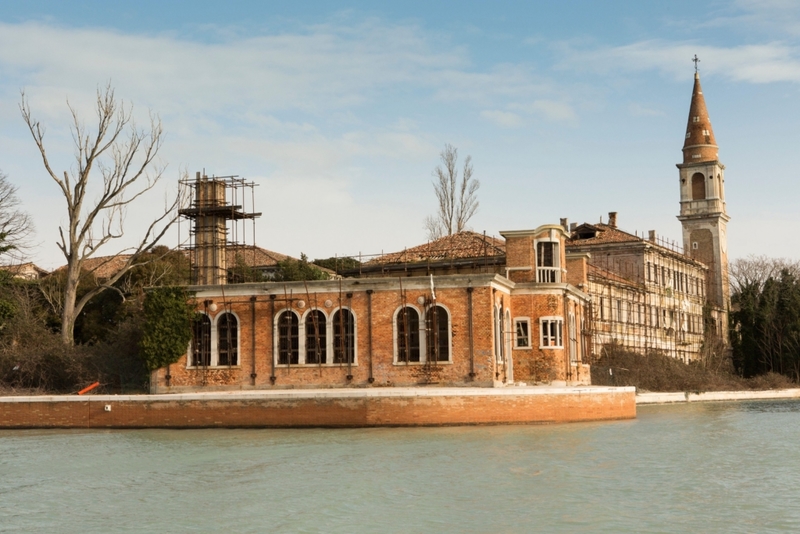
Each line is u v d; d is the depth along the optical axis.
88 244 64.56
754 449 36.97
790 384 97.12
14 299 67.88
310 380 50.06
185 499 26.56
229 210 57.94
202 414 43.56
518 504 25.38
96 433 43.22
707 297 116.50
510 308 55.44
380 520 23.58
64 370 57.50
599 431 42.66
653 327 94.62
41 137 63.59
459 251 68.19
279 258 84.75
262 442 38.22
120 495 27.39
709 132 120.50
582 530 22.50
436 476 29.64
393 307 49.56
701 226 119.00
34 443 39.66
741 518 23.77
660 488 27.70
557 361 54.94
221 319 51.78
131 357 57.22
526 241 57.72
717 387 86.00
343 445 36.75
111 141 65.44
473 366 48.31
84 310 72.38
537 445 36.81
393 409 42.09
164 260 73.56
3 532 22.98
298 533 22.39
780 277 117.94
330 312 50.31
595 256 94.81
